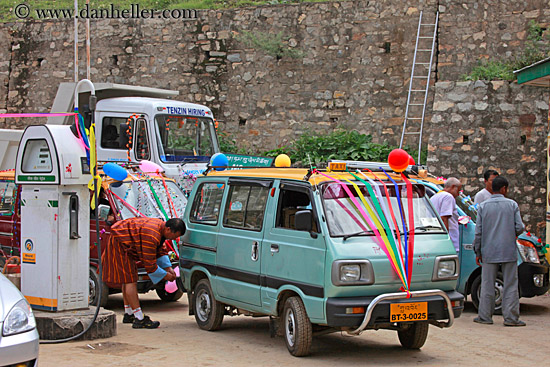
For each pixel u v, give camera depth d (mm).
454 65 19359
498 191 9578
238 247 8297
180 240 9617
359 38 20172
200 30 21547
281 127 20766
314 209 7227
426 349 7996
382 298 6738
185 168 15695
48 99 22906
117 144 15938
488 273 9562
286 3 21688
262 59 20953
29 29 23219
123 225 9086
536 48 18656
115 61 22344
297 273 7266
